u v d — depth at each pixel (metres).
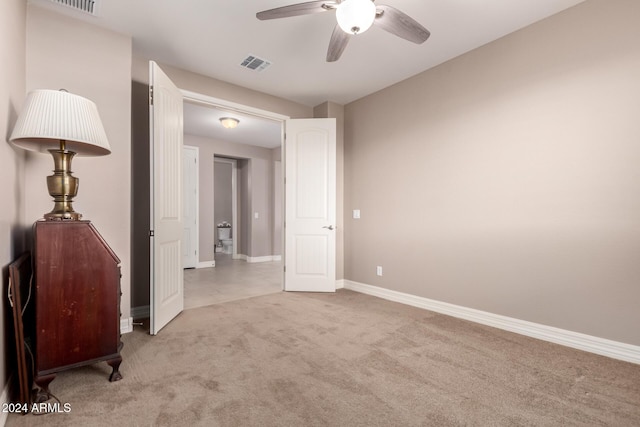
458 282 2.99
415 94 3.39
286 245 4.02
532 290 2.50
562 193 2.34
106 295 1.76
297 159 4.00
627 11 2.06
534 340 2.42
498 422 1.44
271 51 2.92
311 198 3.98
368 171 3.92
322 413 1.50
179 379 1.80
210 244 6.19
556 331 2.37
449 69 3.07
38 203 2.19
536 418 1.48
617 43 2.10
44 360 1.57
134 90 2.97
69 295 1.66
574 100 2.28
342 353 2.16
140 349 2.21
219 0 2.22
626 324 2.07
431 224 3.22
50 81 2.27
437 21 2.47
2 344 1.47
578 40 2.26
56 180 1.75
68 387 1.71
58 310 1.62
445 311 3.09
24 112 1.60
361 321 2.84
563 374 1.89
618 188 2.10
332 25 2.52
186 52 2.93
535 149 2.48
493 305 2.73
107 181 2.49
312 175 3.98
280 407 1.54
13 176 1.80
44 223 1.62
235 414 1.48
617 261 2.10
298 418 1.46
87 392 1.66
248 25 2.52
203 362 2.01
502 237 2.68
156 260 2.53
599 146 2.17
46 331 1.59
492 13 2.37
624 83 2.07
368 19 1.72
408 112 3.46
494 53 2.73
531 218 2.50
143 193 3.04
